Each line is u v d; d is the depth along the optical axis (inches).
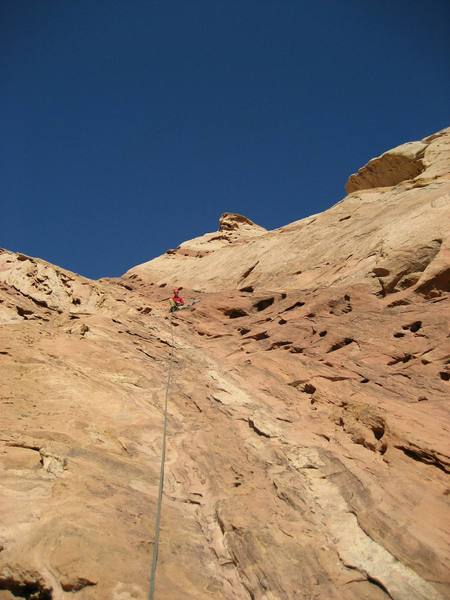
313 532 342.0
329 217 1370.6
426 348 616.7
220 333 864.9
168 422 505.4
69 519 316.2
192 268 1582.2
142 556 302.8
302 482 394.9
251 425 493.0
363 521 344.8
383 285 869.2
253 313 974.4
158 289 1380.4
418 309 732.7
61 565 277.6
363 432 457.1
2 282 1004.6
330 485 388.5
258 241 1472.7
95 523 319.3
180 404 550.6
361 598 286.7
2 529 303.9
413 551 314.7
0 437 414.6
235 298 1031.6
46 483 362.0
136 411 518.6
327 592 290.4
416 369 580.7
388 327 700.7
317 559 315.9
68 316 854.5
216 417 519.8
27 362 610.9
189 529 347.3
